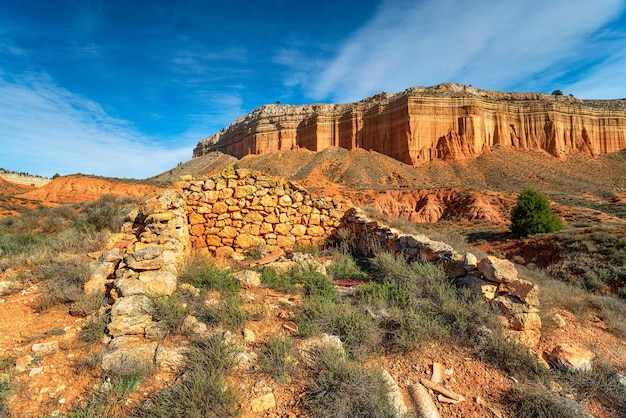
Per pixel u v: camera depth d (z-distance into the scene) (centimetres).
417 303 470
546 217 2012
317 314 426
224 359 318
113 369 297
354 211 942
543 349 422
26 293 490
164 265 458
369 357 363
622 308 628
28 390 286
